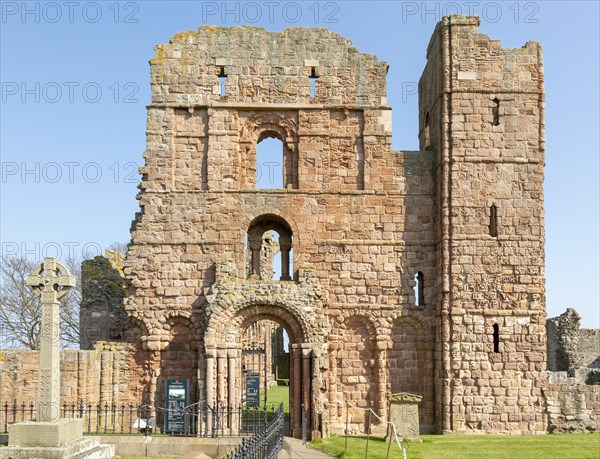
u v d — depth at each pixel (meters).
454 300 39.41
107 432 35.31
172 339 40.25
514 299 39.59
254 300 37.88
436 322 40.38
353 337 40.81
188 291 40.31
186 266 40.53
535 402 38.97
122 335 45.25
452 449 33.16
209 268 40.47
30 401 35.56
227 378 37.47
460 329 39.22
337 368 40.53
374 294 40.84
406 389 40.41
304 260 40.81
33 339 71.88
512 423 38.72
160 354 40.00
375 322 40.59
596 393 39.22
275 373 77.25
